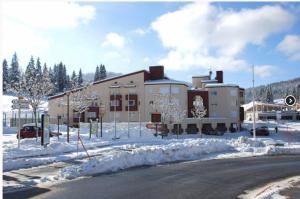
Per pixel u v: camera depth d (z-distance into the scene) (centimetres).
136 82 7025
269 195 1192
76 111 6638
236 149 2962
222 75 8794
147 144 3497
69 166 1798
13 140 3434
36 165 1931
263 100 15962
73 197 1150
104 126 5675
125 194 1205
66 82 14050
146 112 6919
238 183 1462
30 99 5647
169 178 1550
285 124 9194
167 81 6912
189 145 2648
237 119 7275
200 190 1297
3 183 1387
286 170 1859
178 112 6366
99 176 1584
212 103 7444
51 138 3641
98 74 14900
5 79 12244
